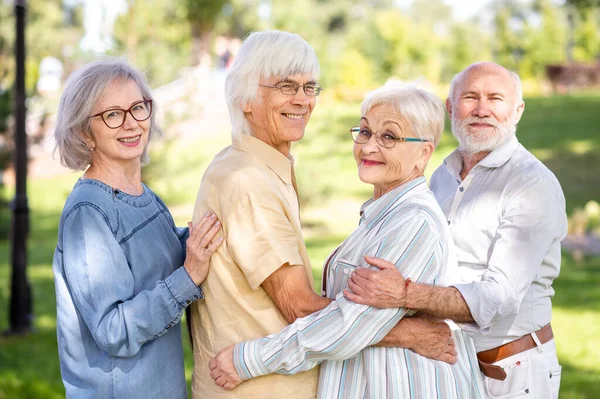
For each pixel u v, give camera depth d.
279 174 2.62
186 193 14.61
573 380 5.61
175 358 2.54
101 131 2.45
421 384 2.41
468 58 39.34
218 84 26.73
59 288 2.44
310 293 2.43
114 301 2.34
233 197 2.46
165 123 13.92
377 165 2.54
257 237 2.42
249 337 2.47
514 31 43.72
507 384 2.89
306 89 2.61
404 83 2.58
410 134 2.50
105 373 2.39
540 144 18.84
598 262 9.66
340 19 47.69
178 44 17.69
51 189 18.38
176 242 2.64
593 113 23.77
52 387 5.85
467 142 3.04
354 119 23.38
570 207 13.14
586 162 16.56
